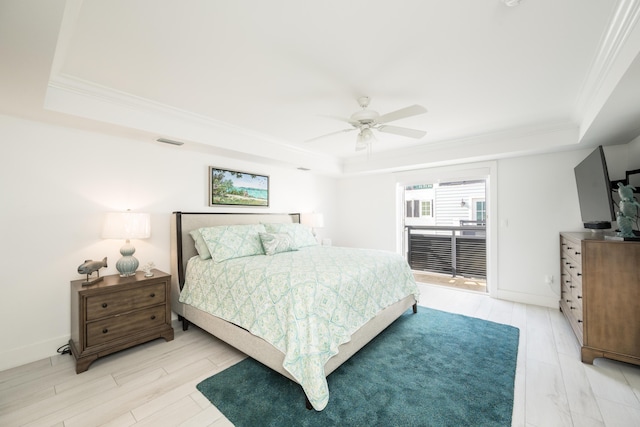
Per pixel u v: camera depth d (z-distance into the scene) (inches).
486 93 92.5
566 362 86.4
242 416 64.2
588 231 124.0
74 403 69.5
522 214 145.4
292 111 107.4
